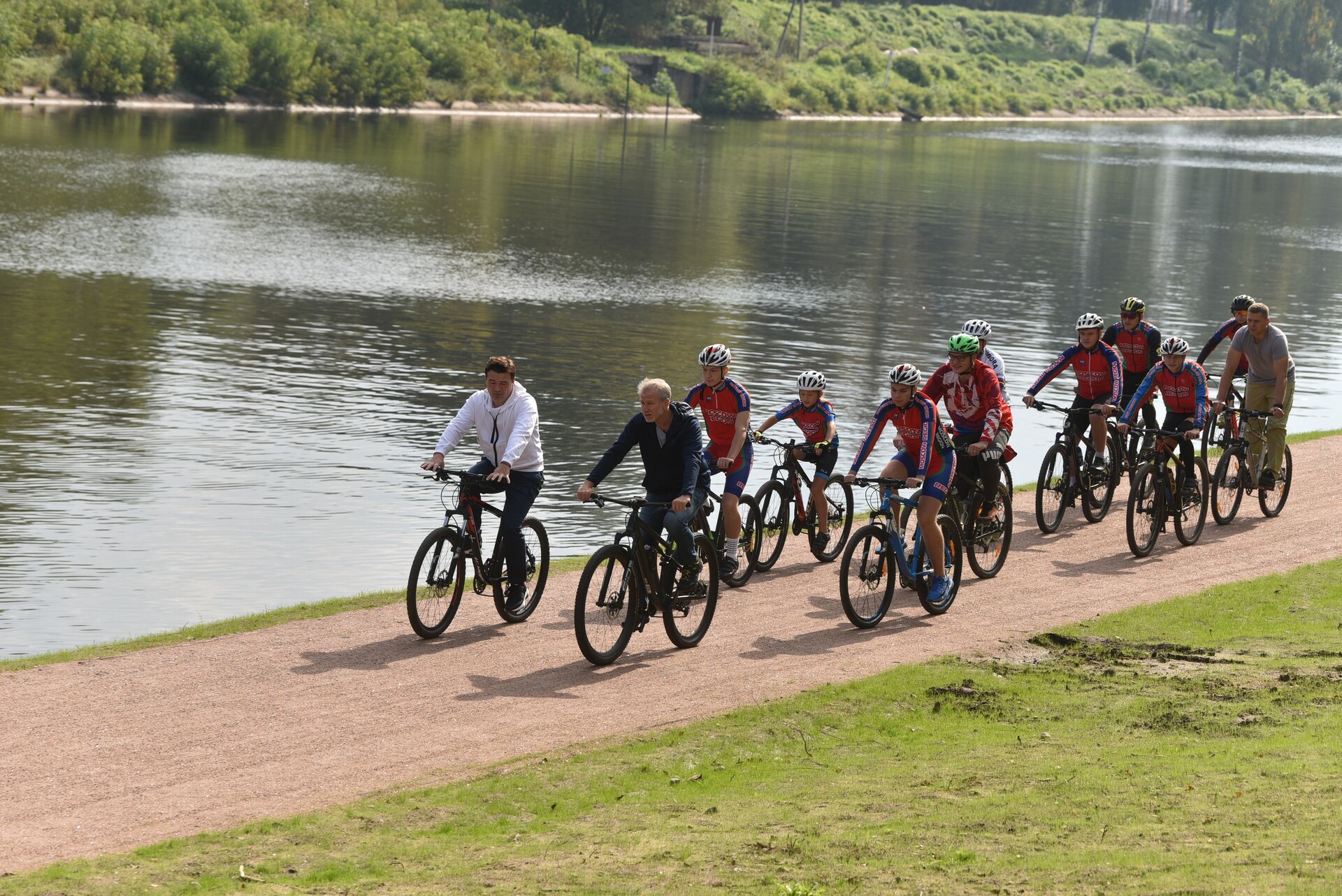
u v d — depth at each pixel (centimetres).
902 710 992
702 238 4891
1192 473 1508
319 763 871
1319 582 1346
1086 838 702
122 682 1006
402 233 4541
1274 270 4809
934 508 1221
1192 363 1502
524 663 1080
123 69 9006
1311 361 3266
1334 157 11881
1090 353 1552
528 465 1173
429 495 1933
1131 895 614
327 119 9462
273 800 815
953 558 1263
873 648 1141
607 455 1097
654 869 698
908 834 727
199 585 1542
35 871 704
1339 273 4828
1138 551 1458
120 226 4266
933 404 1185
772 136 10675
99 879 694
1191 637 1168
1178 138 13638
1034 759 864
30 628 1387
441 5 12512
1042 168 8950
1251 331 1622
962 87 15838
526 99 11606
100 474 1939
